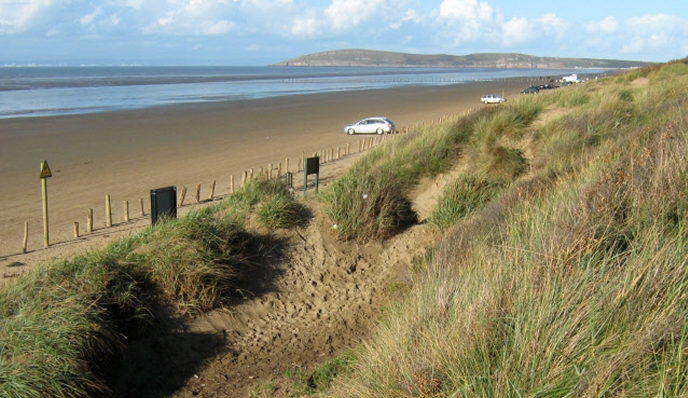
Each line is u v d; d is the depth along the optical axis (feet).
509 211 27.32
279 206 34.78
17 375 19.90
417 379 15.57
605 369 13.28
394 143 69.15
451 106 220.23
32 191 71.51
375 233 35.35
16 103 221.05
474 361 15.23
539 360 14.47
